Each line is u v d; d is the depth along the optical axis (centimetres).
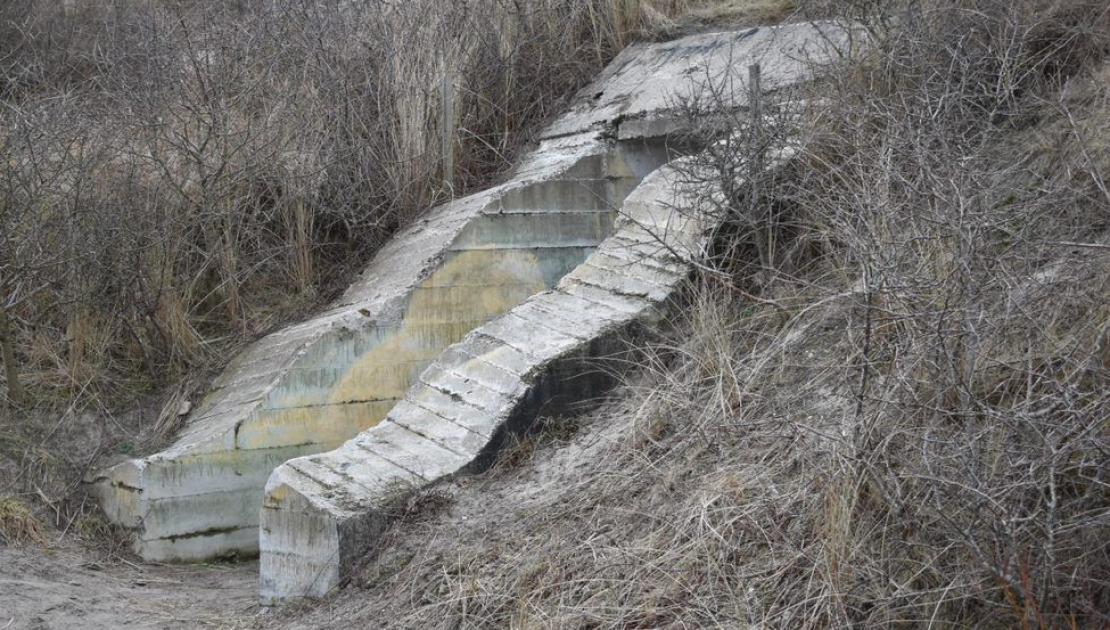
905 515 555
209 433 966
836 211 750
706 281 859
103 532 954
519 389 827
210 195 1153
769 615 560
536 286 1087
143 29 1374
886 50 908
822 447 627
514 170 1222
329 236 1234
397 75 1244
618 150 1143
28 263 1078
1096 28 924
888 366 631
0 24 1463
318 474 795
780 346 761
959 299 606
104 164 1148
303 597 766
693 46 1276
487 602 656
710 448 707
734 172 895
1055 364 598
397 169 1227
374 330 1015
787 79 1047
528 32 1368
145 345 1109
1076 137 780
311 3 1353
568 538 683
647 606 599
